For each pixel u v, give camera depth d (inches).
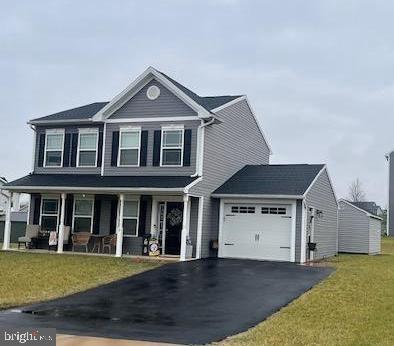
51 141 1039.0
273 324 435.8
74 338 379.2
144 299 553.9
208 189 929.5
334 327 421.7
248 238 927.0
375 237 1382.9
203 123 906.7
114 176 958.4
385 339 382.9
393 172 2158.0
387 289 600.1
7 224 993.5
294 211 901.2
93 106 1110.4
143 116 948.6
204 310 502.9
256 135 1151.6
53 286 614.5
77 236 956.0
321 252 1049.5
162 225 932.0
